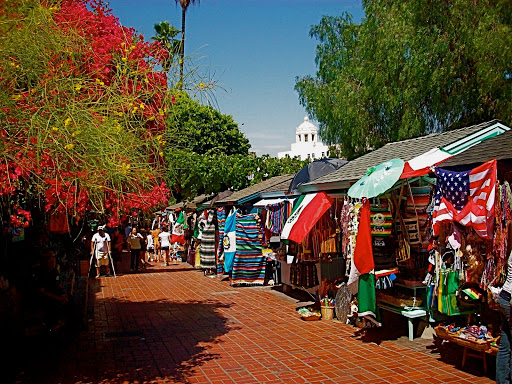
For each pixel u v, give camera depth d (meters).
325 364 6.61
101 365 6.71
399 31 14.07
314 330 8.57
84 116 4.84
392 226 7.75
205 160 19.06
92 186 4.86
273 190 13.19
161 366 6.65
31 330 7.30
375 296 7.62
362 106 15.78
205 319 9.70
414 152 8.74
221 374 6.29
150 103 6.19
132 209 5.75
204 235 16.89
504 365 5.06
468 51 12.82
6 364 6.66
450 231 6.53
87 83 5.42
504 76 12.72
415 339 7.68
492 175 5.75
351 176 9.12
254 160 20.89
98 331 8.73
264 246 14.31
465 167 6.59
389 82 14.63
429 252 6.87
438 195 6.59
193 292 13.30
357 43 16.39
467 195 6.10
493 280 5.81
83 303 11.06
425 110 14.49
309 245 9.92
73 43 5.58
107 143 4.87
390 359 6.72
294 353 7.17
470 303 6.80
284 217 11.81
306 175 11.24
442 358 6.67
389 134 15.58
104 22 6.27
